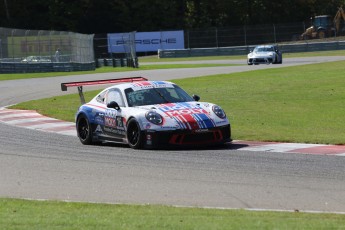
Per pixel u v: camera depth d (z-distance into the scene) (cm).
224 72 8531
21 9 18462
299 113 4619
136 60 10962
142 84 3359
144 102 3244
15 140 3606
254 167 2516
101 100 3441
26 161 2852
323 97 5466
